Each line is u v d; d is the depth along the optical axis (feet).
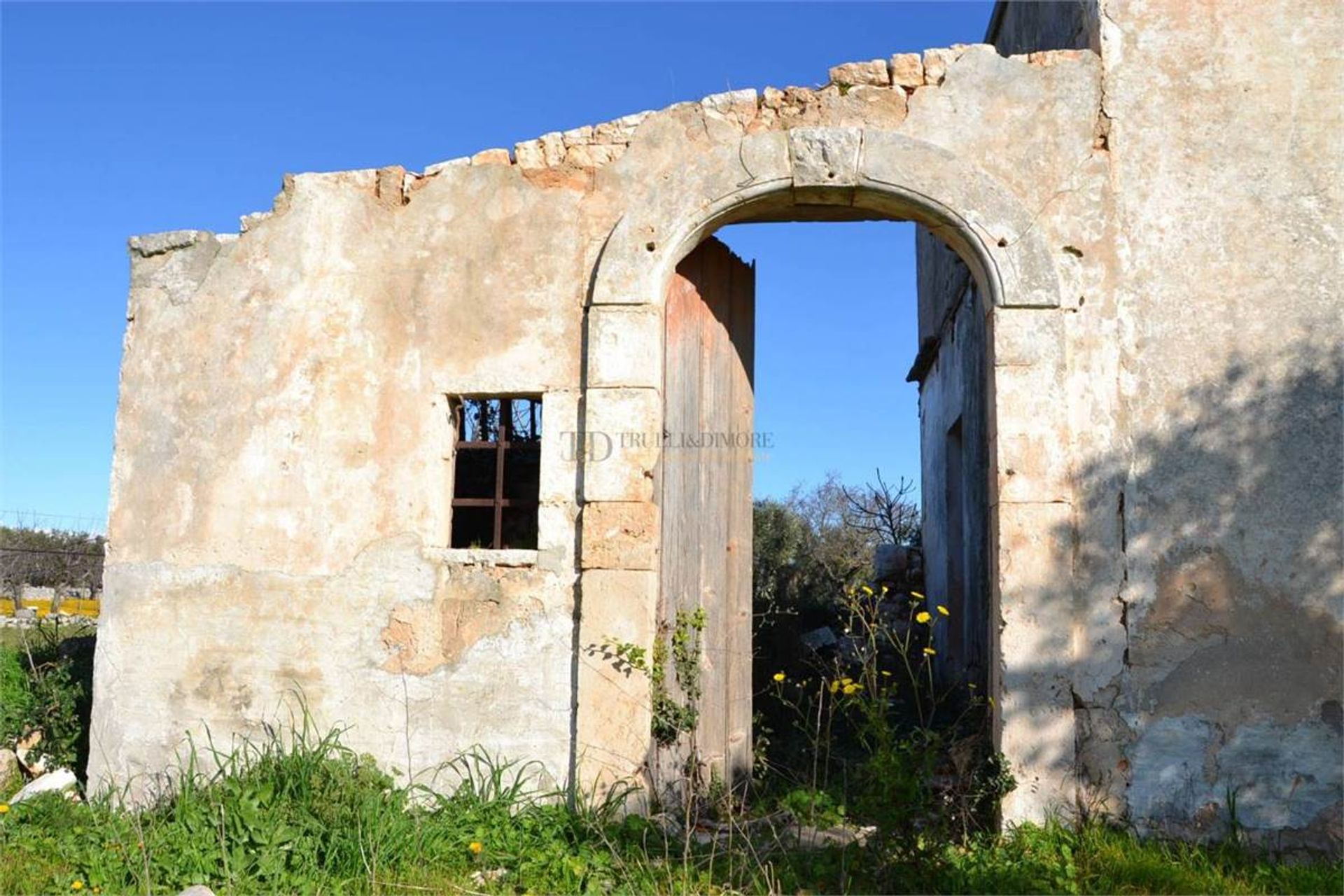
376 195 20.81
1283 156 18.45
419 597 19.47
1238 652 17.40
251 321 20.89
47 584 59.52
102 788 20.06
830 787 20.16
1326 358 17.90
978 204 18.61
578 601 18.94
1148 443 17.97
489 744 18.86
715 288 21.52
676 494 19.93
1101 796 17.25
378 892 14.88
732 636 21.07
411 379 20.15
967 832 17.17
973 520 28.48
